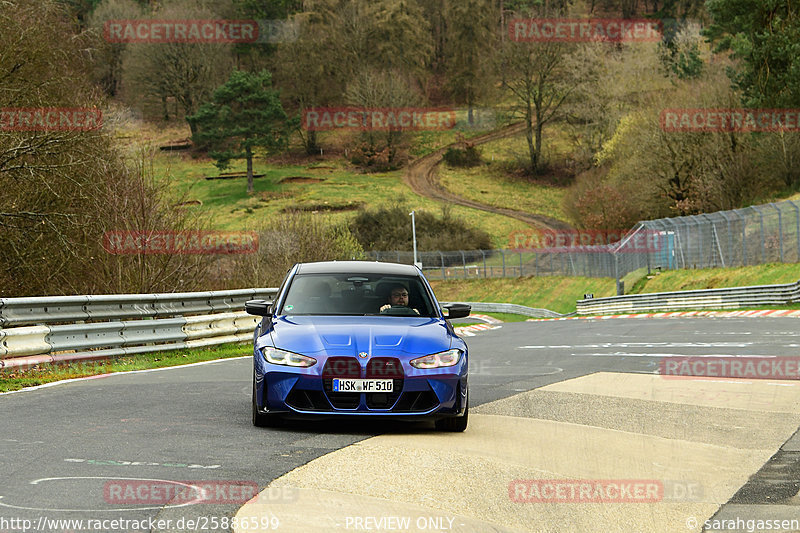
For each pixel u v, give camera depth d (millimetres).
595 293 135625
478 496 13000
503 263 176125
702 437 18703
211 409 20891
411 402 17859
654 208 168750
